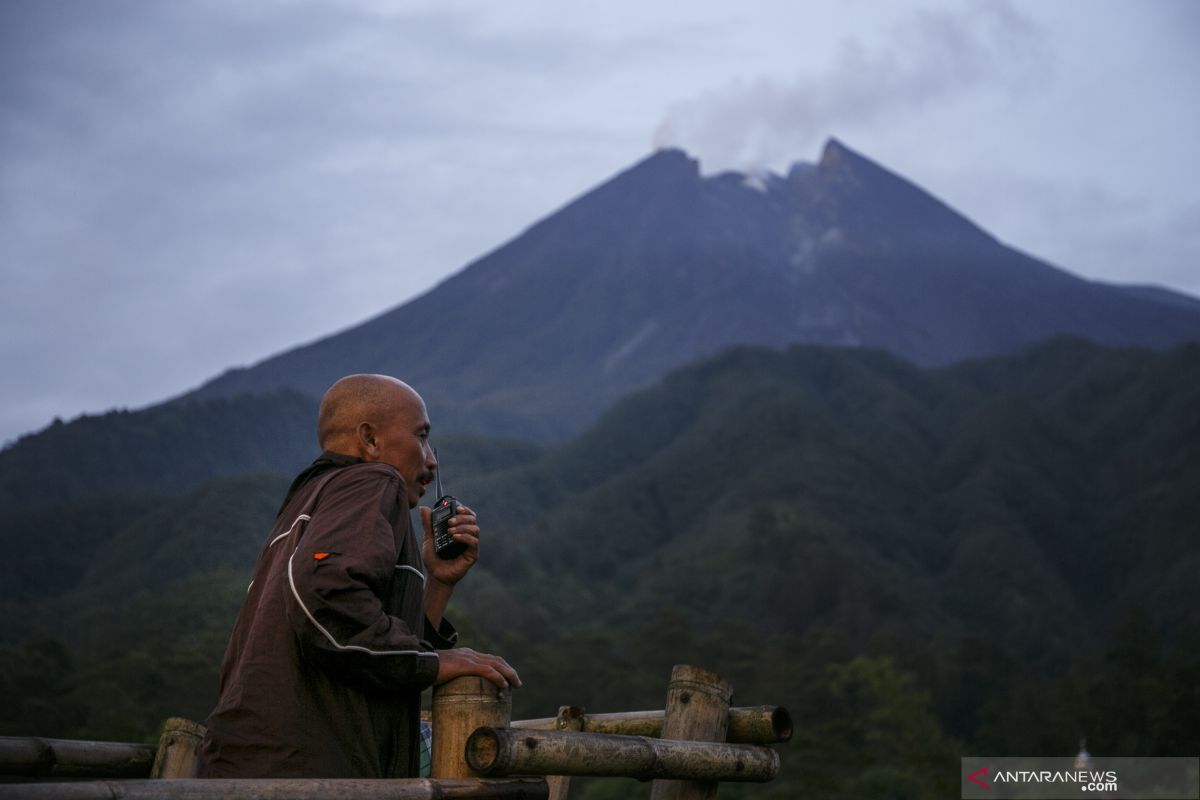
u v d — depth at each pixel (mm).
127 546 143000
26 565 145625
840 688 78188
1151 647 92750
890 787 59000
